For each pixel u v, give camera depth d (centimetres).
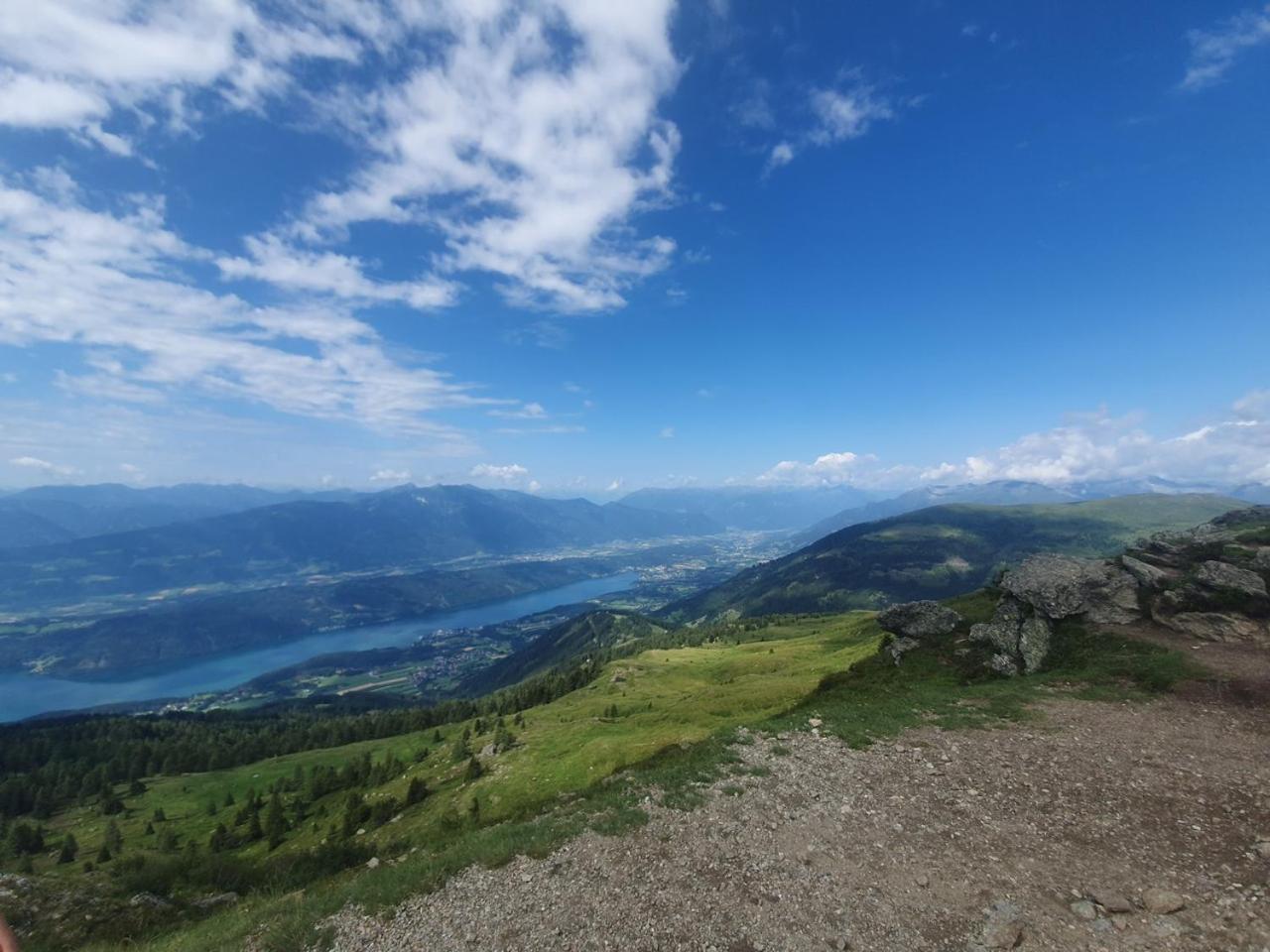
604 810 2464
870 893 1669
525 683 19925
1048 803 2156
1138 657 3844
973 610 5297
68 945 2894
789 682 7119
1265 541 4956
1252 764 2366
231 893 3606
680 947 1518
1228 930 1407
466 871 2098
